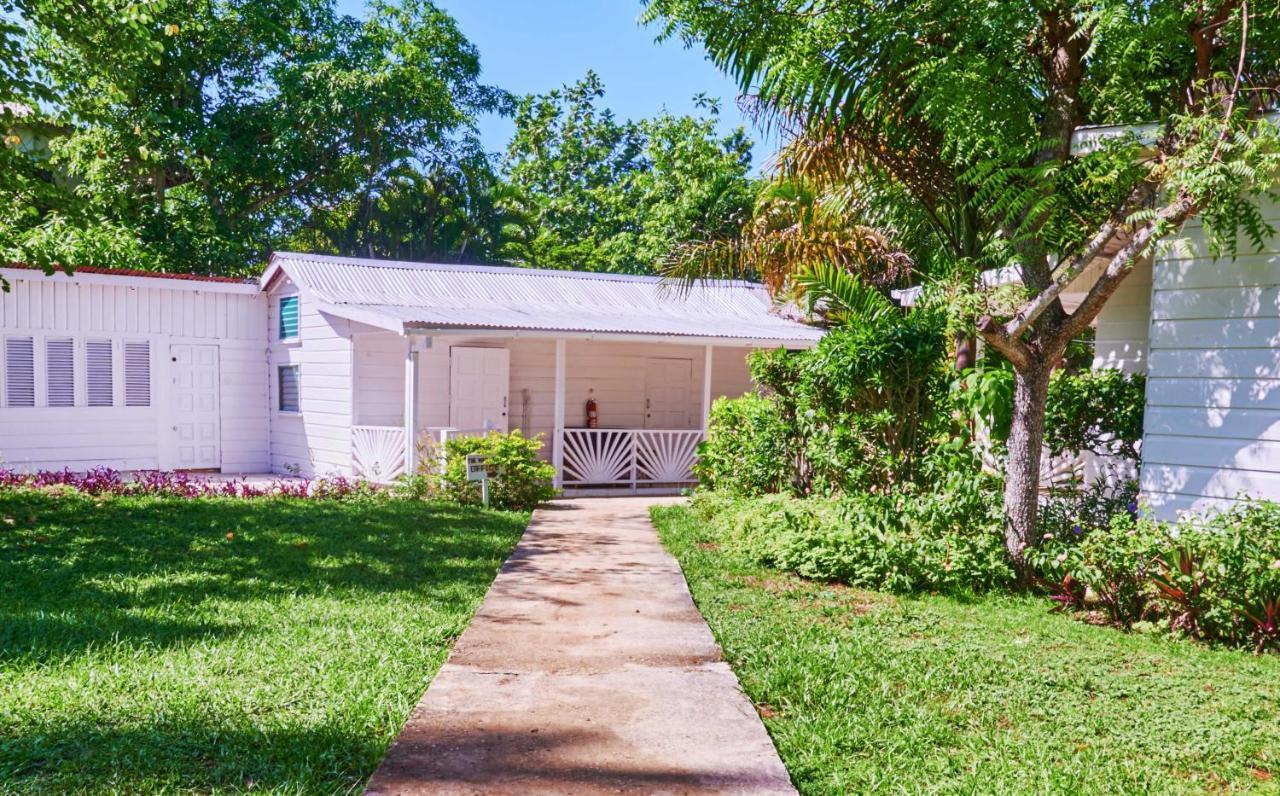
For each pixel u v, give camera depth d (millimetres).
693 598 7418
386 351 16141
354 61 29516
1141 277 9906
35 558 8172
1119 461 9469
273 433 18344
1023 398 7809
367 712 4539
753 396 12594
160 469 17141
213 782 3734
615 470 16031
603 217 37844
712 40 8250
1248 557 6125
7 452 15484
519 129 39562
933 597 7469
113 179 23219
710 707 4789
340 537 9844
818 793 3820
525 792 3734
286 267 16797
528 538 10375
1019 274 8195
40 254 12664
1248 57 7555
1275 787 3867
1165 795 3770
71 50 12938
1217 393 7266
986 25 7543
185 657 5316
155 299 17062
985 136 7477
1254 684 5262
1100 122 8125
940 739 4375
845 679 5203
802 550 8328
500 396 17109
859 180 11234
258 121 28062
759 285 21109
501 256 38531
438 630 6125
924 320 9039
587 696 4945
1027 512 7789
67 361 16094
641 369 18625
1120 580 6727
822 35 7953
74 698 4551
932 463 8898
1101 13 6840
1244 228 7059
